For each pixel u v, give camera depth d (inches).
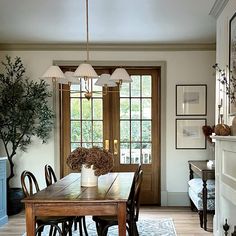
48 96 219.9
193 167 199.9
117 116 232.2
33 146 227.1
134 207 127.1
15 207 205.0
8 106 205.8
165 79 227.9
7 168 226.7
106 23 180.5
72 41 219.5
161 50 228.2
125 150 233.0
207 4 153.5
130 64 227.9
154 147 232.5
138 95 232.7
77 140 232.8
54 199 108.3
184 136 227.1
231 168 122.4
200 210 174.4
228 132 137.3
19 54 227.6
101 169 130.8
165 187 228.1
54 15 167.6
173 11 162.4
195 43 223.6
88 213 108.7
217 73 166.7
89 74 130.4
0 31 195.8
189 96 227.0
